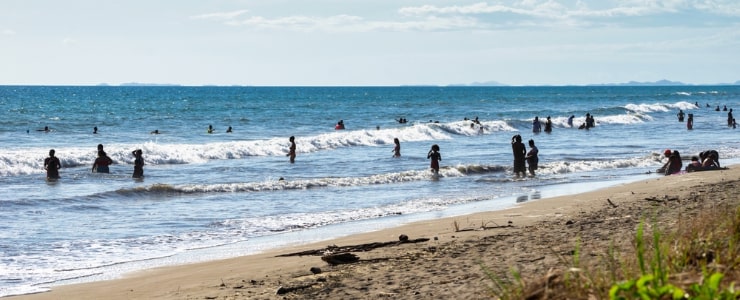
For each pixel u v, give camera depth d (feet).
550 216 69.87
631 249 39.11
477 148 191.31
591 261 37.40
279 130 265.34
